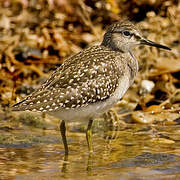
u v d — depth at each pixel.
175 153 10.29
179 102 13.89
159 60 15.39
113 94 10.58
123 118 13.01
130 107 13.88
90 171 9.28
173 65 15.11
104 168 9.45
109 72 10.45
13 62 15.29
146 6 17.23
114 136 11.61
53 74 10.34
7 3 17.19
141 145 10.87
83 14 17.06
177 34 16.52
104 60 10.54
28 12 17.00
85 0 17.41
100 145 10.95
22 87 14.43
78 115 10.27
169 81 14.77
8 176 8.98
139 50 15.59
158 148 10.64
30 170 9.33
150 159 9.93
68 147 10.81
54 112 10.05
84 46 16.31
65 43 16.22
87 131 10.66
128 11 17.33
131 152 10.40
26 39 16.19
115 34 11.26
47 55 15.88
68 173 9.16
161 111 13.24
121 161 9.86
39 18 16.91
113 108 13.77
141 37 11.45
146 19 17.00
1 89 14.45
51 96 9.80
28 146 10.83
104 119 12.62
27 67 15.20
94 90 10.16
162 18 16.91
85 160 9.97
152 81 14.93
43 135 11.65
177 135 11.60
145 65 15.23
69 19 17.05
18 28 16.48
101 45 11.44
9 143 10.98
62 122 10.61
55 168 9.46
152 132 11.87
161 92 14.46
